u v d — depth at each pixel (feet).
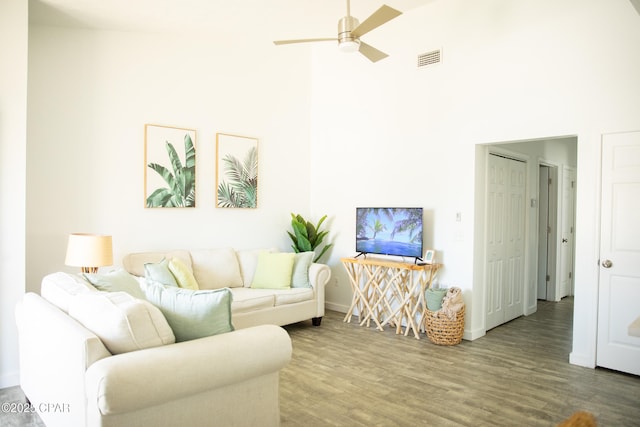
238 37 16.01
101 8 12.02
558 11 12.38
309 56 19.43
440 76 15.01
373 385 10.41
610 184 11.43
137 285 9.66
